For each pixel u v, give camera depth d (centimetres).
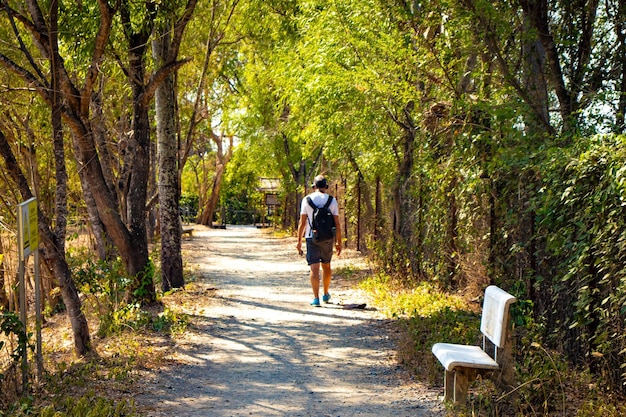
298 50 1762
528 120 1001
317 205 1302
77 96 1007
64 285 927
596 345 722
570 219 747
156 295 1281
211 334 1059
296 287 1577
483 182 1028
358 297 1385
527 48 1108
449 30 1141
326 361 898
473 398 689
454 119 1084
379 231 1842
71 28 1073
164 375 819
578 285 752
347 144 1764
